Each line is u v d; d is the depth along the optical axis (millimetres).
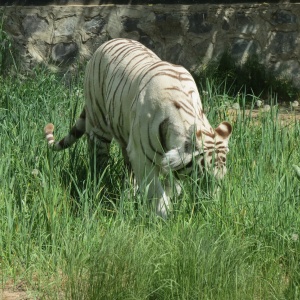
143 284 12195
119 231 13500
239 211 14992
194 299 12141
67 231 14383
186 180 15203
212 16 35688
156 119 15117
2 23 33688
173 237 13656
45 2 35969
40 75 27328
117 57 17141
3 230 14883
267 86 34875
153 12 35906
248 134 19219
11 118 20750
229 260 12594
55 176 16500
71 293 12242
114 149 19922
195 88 15609
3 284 13422
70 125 19672
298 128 20484
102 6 35875
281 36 35562
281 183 15797
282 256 13875
